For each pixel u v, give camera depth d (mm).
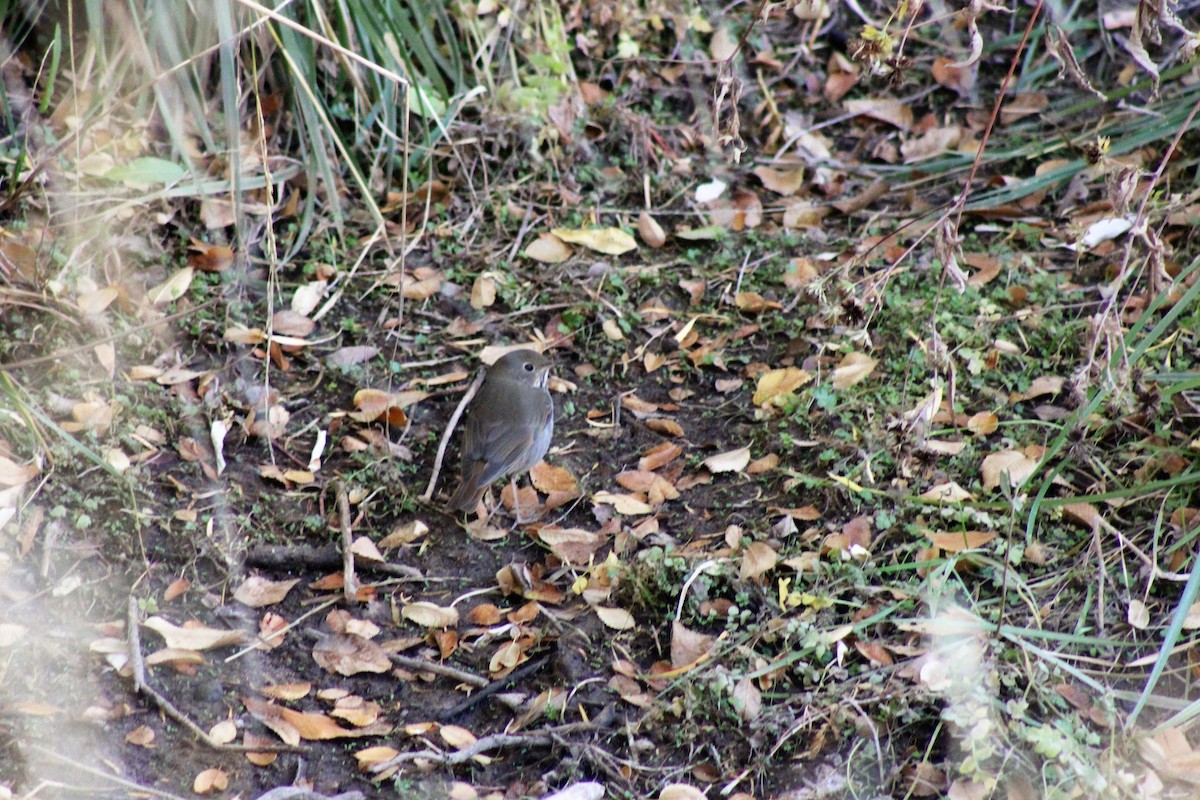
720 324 11664
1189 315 10906
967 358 10812
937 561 8953
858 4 14742
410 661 8766
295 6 12047
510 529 9898
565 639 8852
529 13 13641
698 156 13562
